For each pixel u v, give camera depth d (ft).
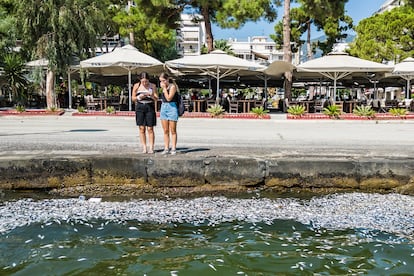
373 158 23.11
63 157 22.74
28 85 80.69
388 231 17.06
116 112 66.18
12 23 71.41
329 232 16.84
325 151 25.67
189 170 22.66
